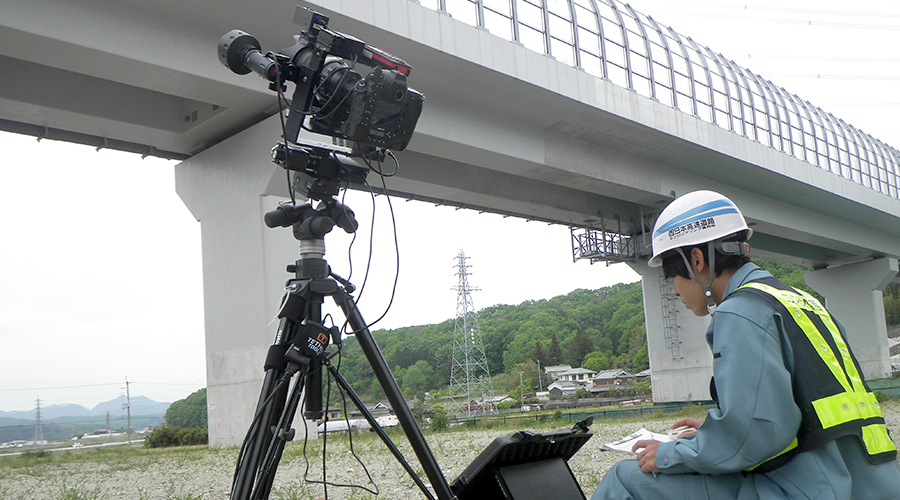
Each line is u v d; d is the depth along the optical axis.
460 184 25.27
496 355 127.06
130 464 11.26
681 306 37.00
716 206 1.73
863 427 1.48
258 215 18.00
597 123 23.02
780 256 46.94
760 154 29.14
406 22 16.12
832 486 1.42
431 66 17.95
